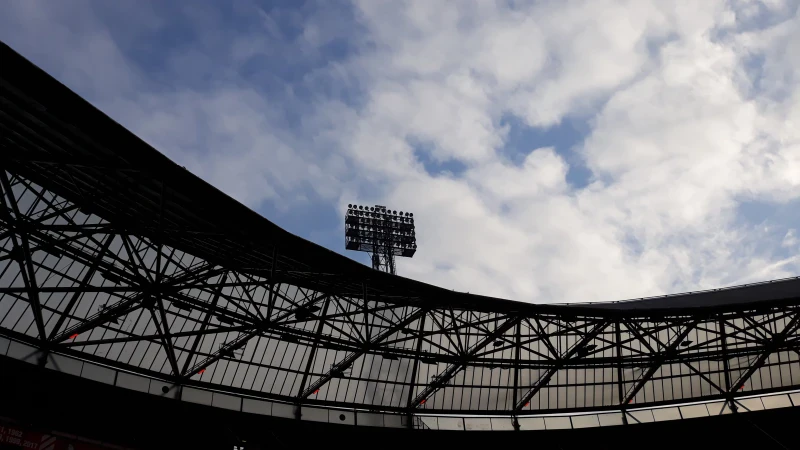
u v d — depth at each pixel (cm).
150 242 3141
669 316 3872
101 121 1991
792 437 4006
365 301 3191
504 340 3662
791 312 3909
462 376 3750
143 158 2161
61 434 2619
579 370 3950
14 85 1809
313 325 3562
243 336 3281
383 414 3547
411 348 3750
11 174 2592
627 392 4000
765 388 4103
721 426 4038
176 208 2662
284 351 3362
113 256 2706
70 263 2819
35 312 2522
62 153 2367
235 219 2522
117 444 2834
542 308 3612
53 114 1919
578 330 4053
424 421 3619
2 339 2497
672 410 4019
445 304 3472
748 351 4059
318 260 2880
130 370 2878
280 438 3334
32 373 2533
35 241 2480
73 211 2902
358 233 6275
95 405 2866
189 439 3130
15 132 2311
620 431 3906
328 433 3381
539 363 3738
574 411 3931
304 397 3353
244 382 3206
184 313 3148
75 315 2802
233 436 3189
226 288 3359
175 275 3212
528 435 3784
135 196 2595
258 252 2970
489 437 3725
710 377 4106
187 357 3092
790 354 4134
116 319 2834
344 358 3519
